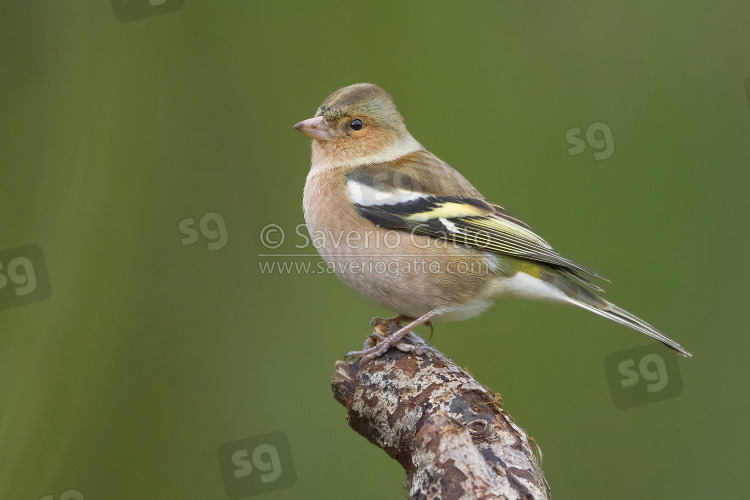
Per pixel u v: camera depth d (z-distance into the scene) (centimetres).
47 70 1186
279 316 1166
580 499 1075
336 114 881
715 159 1177
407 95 1232
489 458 531
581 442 1091
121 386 1129
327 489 1102
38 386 1110
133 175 1181
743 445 1072
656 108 1198
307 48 1234
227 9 1217
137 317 1151
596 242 1176
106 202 1170
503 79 1231
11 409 1098
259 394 1135
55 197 1162
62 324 1133
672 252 1158
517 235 812
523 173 1205
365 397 627
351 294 1164
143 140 1188
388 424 609
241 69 1216
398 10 1252
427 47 1245
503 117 1221
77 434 1107
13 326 1129
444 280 801
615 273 1162
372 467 1109
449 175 874
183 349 1151
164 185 1186
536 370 1116
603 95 1210
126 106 1190
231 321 1163
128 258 1162
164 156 1192
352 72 1231
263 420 1126
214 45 1216
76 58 1189
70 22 1194
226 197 1195
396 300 822
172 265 1173
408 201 816
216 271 1177
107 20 1196
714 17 1199
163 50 1203
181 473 1110
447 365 648
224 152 1203
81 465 1100
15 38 1183
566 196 1192
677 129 1189
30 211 1159
